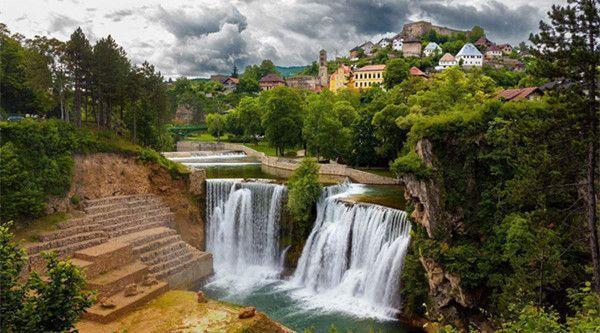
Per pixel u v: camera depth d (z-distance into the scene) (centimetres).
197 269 5106
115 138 6119
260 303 4684
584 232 3362
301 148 11381
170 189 5988
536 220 3356
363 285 4791
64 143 5156
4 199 4325
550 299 3353
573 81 2875
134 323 3462
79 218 4900
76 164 5288
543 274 3120
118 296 3878
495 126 3912
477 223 3956
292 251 5650
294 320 4250
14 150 4619
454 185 4044
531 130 3064
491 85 7250
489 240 3800
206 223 6297
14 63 7256
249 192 6016
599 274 2825
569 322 2073
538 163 3080
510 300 3197
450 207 4006
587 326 1848
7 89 7231
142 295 3894
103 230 4878
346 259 5109
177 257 4975
